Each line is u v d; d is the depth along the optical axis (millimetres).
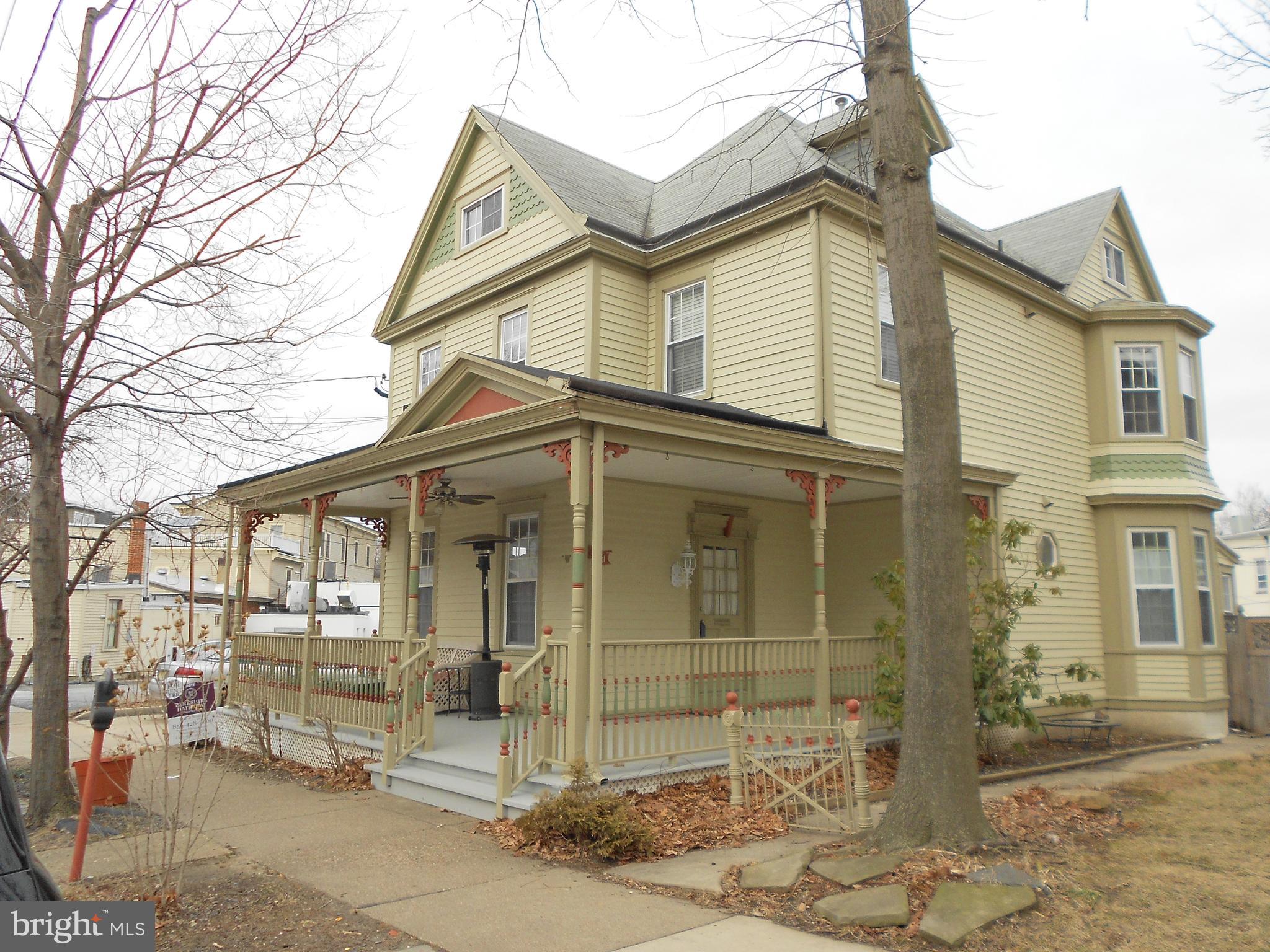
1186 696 14477
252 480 13109
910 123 7086
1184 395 15961
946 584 6520
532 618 12398
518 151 14438
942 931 4836
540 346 13570
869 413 11461
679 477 11406
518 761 8508
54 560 8250
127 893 5504
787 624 13430
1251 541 48656
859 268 11734
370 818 8078
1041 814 7523
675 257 12984
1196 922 5004
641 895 5785
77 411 8312
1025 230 18578
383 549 16078
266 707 11406
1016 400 14211
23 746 13461
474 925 5223
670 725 8633
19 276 8125
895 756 10656
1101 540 15500
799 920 5266
